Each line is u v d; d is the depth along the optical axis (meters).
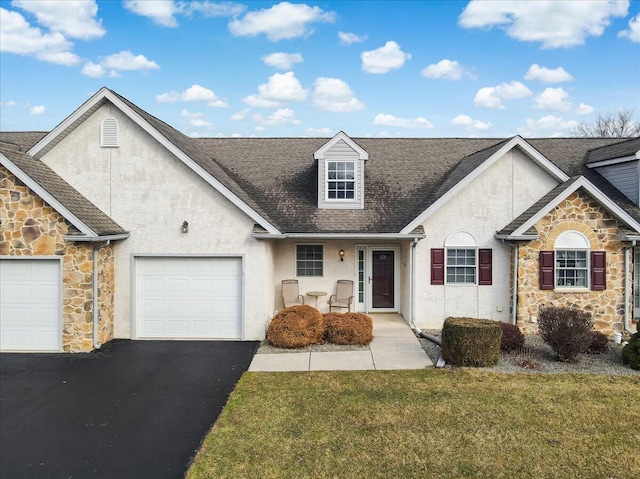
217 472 6.32
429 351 12.26
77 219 11.75
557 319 11.38
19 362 11.34
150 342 13.21
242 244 13.41
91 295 12.21
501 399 8.83
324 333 13.16
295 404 8.66
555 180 14.62
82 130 13.38
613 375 10.30
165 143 13.06
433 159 18.23
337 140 15.76
